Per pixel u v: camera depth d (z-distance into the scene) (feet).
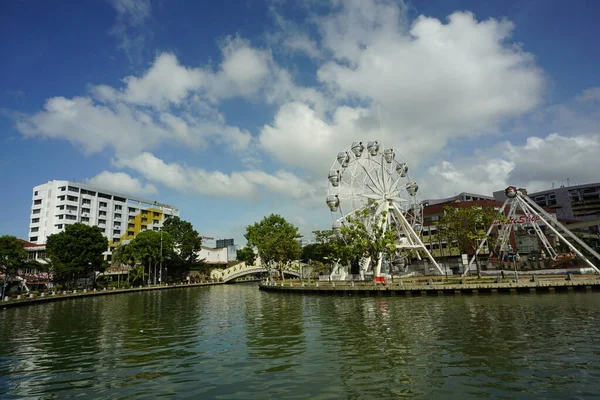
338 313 118.52
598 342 65.62
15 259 223.92
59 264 277.23
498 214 224.74
